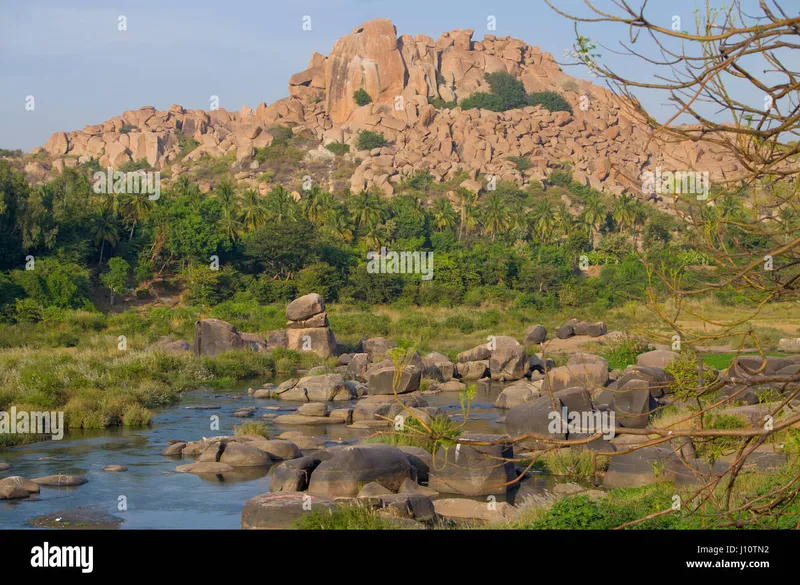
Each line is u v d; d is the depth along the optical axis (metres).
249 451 18.20
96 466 17.92
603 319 65.88
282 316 62.34
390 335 56.72
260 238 83.69
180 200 86.31
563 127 183.62
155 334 49.53
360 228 98.75
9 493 14.85
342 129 177.38
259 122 189.50
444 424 16.62
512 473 16.34
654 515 4.35
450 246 100.50
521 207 118.12
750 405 16.61
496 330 60.06
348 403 29.89
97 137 199.75
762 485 10.46
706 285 4.23
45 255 69.94
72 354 37.09
